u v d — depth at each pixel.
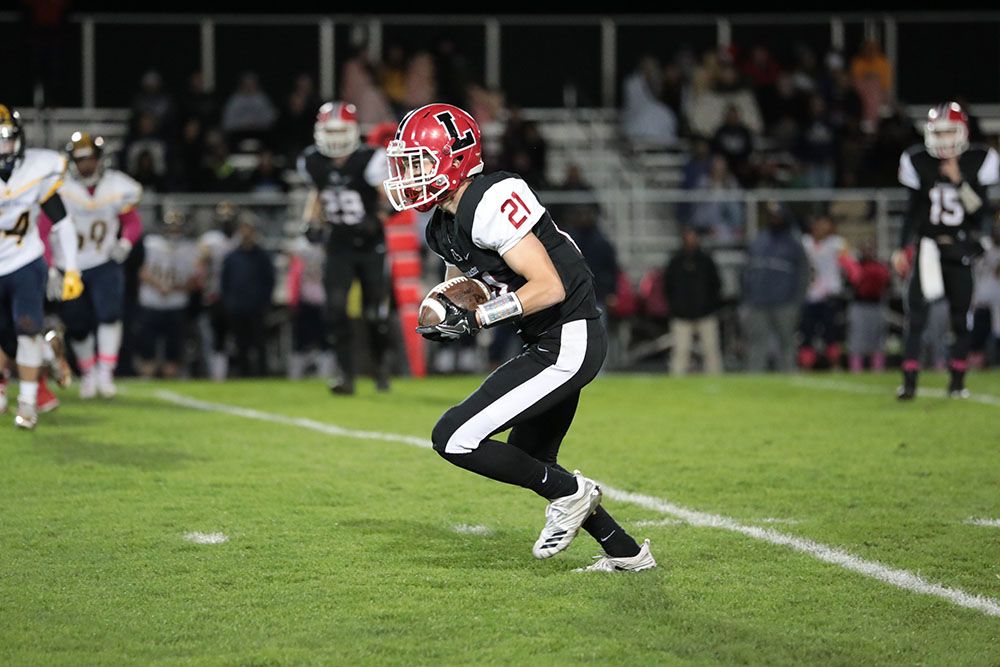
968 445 24.08
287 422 27.23
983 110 62.94
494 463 14.02
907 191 50.84
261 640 12.14
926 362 47.38
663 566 14.95
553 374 13.98
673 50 62.00
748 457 22.83
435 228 14.47
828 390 34.38
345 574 14.52
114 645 11.99
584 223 46.41
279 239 48.94
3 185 23.12
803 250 44.69
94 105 58.00
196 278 44.09
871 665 11.56
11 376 36.97
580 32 61.66
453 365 48.00
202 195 49.25
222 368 44.59
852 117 59.78
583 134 60.97
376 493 19.27
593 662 11.58
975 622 12.80
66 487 19.41
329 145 31.52
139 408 29.30
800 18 62.25
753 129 59.59
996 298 46.97
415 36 60.84
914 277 30.58
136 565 14.84
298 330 45.28
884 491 19.59
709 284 45.25
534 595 13.70
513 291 14.13
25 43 56.56
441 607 13.23
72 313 30.58
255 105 57.44
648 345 49.66
